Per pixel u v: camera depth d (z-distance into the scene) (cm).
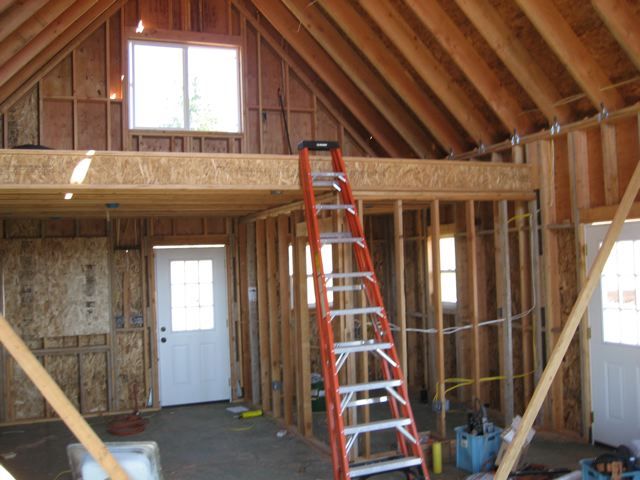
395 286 986
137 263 904
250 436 745
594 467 496
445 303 905
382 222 1004
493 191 688
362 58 837
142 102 879
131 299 902
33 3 605
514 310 765
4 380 831
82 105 844
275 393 814
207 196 638
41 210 728
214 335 934
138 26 859
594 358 660
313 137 950
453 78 760
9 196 573
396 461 469
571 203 675
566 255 695
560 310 702
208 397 927
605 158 635
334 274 514
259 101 921
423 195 646
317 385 852
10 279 846
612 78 632
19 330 846
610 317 643
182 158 554
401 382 493
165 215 859
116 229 897
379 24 712
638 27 559
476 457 588
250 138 920
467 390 841
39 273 857
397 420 481
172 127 889
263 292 851
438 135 830
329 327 487
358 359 970
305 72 946
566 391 696
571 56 613
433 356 888
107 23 848
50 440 750
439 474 592
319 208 548
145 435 760
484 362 802
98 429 796
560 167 701
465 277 831
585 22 602
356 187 616
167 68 892
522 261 734
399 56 786
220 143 907
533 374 728
